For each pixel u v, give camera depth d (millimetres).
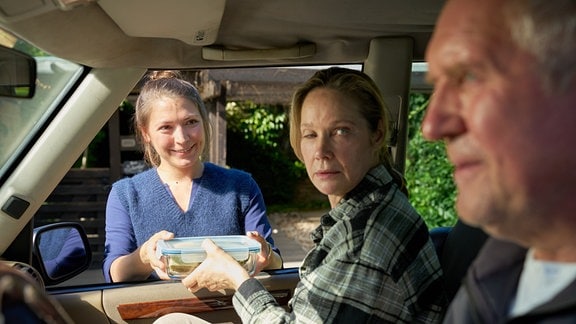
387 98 2350
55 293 2113
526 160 795
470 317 1124
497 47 806
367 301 1544
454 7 880
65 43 1813
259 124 10570
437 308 1618
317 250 1680
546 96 772
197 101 2492
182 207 2467
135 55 2092
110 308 2113
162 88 2424
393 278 1554
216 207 2477
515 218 860
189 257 2002
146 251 2166
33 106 2055
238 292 1827
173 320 2072
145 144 2572
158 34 1950
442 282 1660
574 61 755
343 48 2393
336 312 1557
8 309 775
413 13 2074
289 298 2270
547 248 898
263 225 2533
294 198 11398
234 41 2238
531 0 781
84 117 2070
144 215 2424
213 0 1724
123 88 2113
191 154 2438
